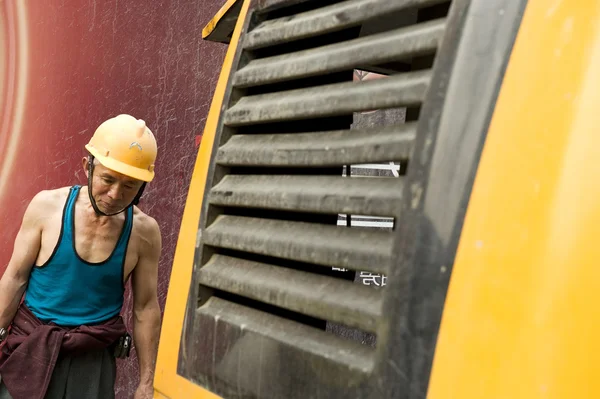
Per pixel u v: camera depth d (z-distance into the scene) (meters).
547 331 1.02
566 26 1.11
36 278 3.14
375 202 1.33
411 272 1.21
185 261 1.86
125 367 4.83
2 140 4.52
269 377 1.49
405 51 1.35
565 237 1.03
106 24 4.69
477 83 1.20
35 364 3.01
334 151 1.46
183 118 4.84
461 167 1.18
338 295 1.38
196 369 1.73
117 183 2.94
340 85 1.51
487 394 1.06
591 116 1.05
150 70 4.78
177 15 4.82
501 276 1.08
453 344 1.12
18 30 4.54
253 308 1.63
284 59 1.69
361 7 1.47
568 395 0.98
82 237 3.09
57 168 4.62
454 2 1.27
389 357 1.22
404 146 1.29
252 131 1.77
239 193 1.71
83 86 4.65
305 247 1.47
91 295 3.14
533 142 1.10
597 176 1.02
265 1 1.79
